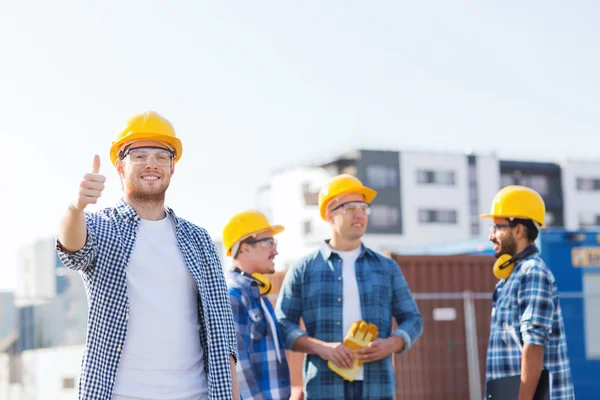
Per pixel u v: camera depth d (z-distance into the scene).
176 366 3.48
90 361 3.38
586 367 9.98
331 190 5.60
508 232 5.00
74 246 3.26
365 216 5.59
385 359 5.40
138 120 3.67
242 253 5.49
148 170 3.59
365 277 5.54
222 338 3.64
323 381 5.37
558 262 10.13
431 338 9.82
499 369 4.83
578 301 10.13
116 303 3.40
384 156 60.44
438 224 61.34
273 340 5.30
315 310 5.52
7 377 15.35
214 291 3.69
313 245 60.50
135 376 3.40
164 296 3.51
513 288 4.82
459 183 62.31
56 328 15.43
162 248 3.57
